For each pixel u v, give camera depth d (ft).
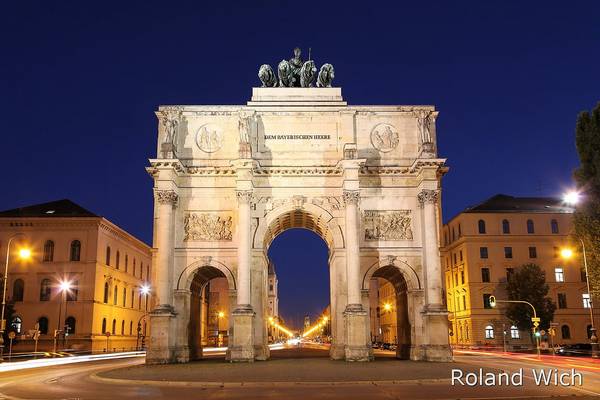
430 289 156.66
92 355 228.84
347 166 159.74
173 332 155.94
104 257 271.69
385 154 169.58
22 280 257.75
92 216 263.70
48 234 261.65
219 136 170.09
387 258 162.61
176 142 168.96
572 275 294.87
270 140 168.96
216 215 165.48
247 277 155.84
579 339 288.10
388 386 89.30
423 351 155.74
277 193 165.37
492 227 301.84
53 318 254.47
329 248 176.55
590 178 154.71
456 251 316.19
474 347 283.59
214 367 129.70
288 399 73.41
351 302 154.51
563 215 302.45
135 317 322.34
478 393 78.84
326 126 170.30
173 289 160.76
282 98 175.11
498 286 295.89
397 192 166.61
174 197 162.09
